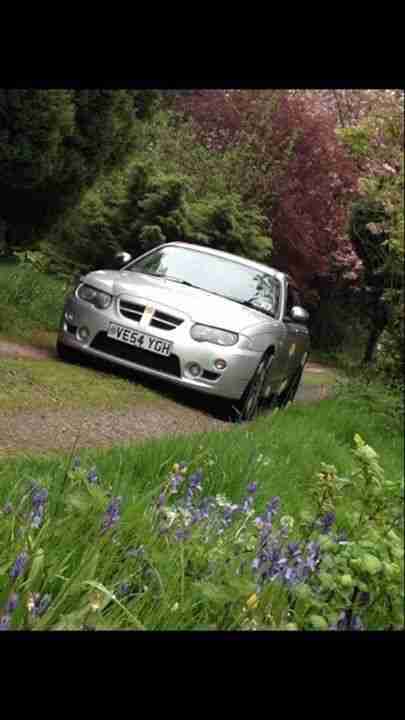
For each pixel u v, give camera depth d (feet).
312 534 14.19
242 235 65.62
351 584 12.75
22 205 40.65
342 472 28.22
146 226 57.82
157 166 72.13
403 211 45.21
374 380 47.39
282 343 33.83
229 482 19.60
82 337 31.50
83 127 40.50
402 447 39.68
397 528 15.20
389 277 48.65
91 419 23.72
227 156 82.79
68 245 58.85
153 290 31.65
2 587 8.95
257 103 91.66
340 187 91.56
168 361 30.53
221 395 30.30
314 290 93.50
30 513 10.37
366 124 45.80
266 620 11.19
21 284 43.42
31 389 25.30
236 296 33.58
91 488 11.62
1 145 35.78
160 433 24.48
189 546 11.79
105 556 10.66
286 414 35.27
